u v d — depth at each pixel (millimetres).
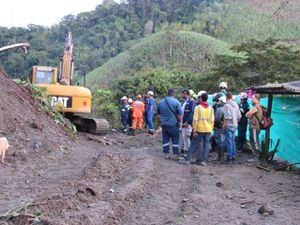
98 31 76875
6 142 8586
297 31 56062
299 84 11258
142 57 60062
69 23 79062
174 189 8477
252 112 12273
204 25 71938
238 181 9586
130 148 14312
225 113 11922
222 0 80688
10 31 66625
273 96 13367
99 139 14938
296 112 11977
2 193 6871
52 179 7859
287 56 29969
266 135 12273
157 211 7035
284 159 12516
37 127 11023
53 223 5559
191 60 54938
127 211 6852
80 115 17703
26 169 8445
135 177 8781
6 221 5598
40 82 17938
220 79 30812
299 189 9000
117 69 60125
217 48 57562
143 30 78062
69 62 18312
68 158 9711
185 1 83125
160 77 37906
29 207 6043
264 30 61344
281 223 6789
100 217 6199
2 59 50969
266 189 8984
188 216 6859
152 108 19922
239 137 13789
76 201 6695
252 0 72250
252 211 7383
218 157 12156
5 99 11219
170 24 75812
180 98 33438
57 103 15602
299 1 59844
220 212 7215
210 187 8820
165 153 12266
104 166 9094
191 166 11062
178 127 12359
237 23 68562
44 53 55750
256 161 12141
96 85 55438
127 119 21203
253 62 30047
